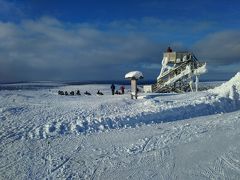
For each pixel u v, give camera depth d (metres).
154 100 23.53
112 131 16.48
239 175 9.96
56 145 13.93
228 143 13.11
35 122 17.39
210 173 10.18
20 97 29.55
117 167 11.10
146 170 10.70
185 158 11.66
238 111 22.08
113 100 24.72
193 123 17.88
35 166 11.37
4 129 15.98
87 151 13.02
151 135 15.29
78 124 16.84
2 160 12.00
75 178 10.23
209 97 24.22
